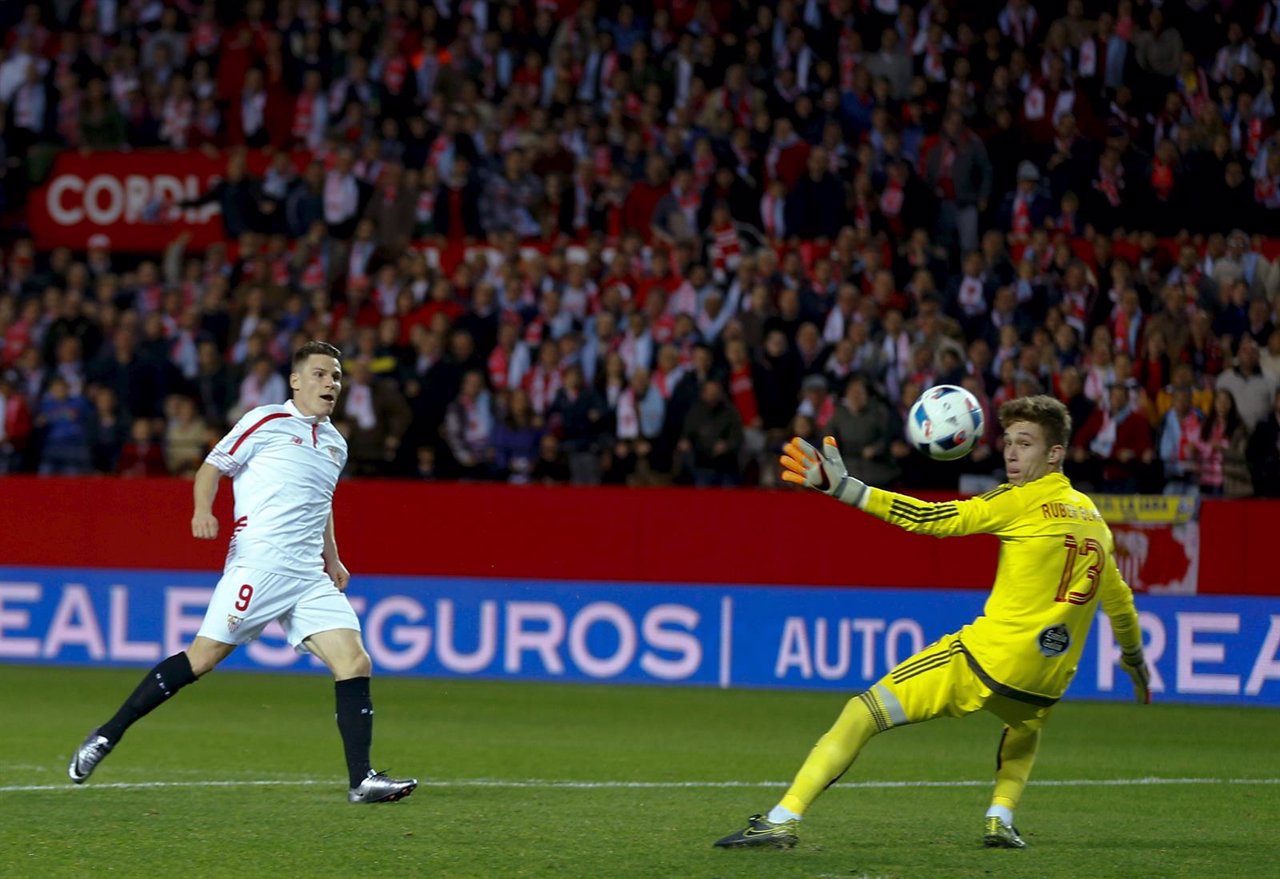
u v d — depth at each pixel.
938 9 70.62
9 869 19.47
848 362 55.31
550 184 65.19
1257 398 54.72
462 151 66.56
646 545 50.66
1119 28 68.94
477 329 57.84
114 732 24.92
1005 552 20.81
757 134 66.56
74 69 73.38
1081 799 28.84
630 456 54.22
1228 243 61.59
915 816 25.55
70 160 69.50
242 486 25.33
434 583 50.62
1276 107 68.00
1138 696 23.00
